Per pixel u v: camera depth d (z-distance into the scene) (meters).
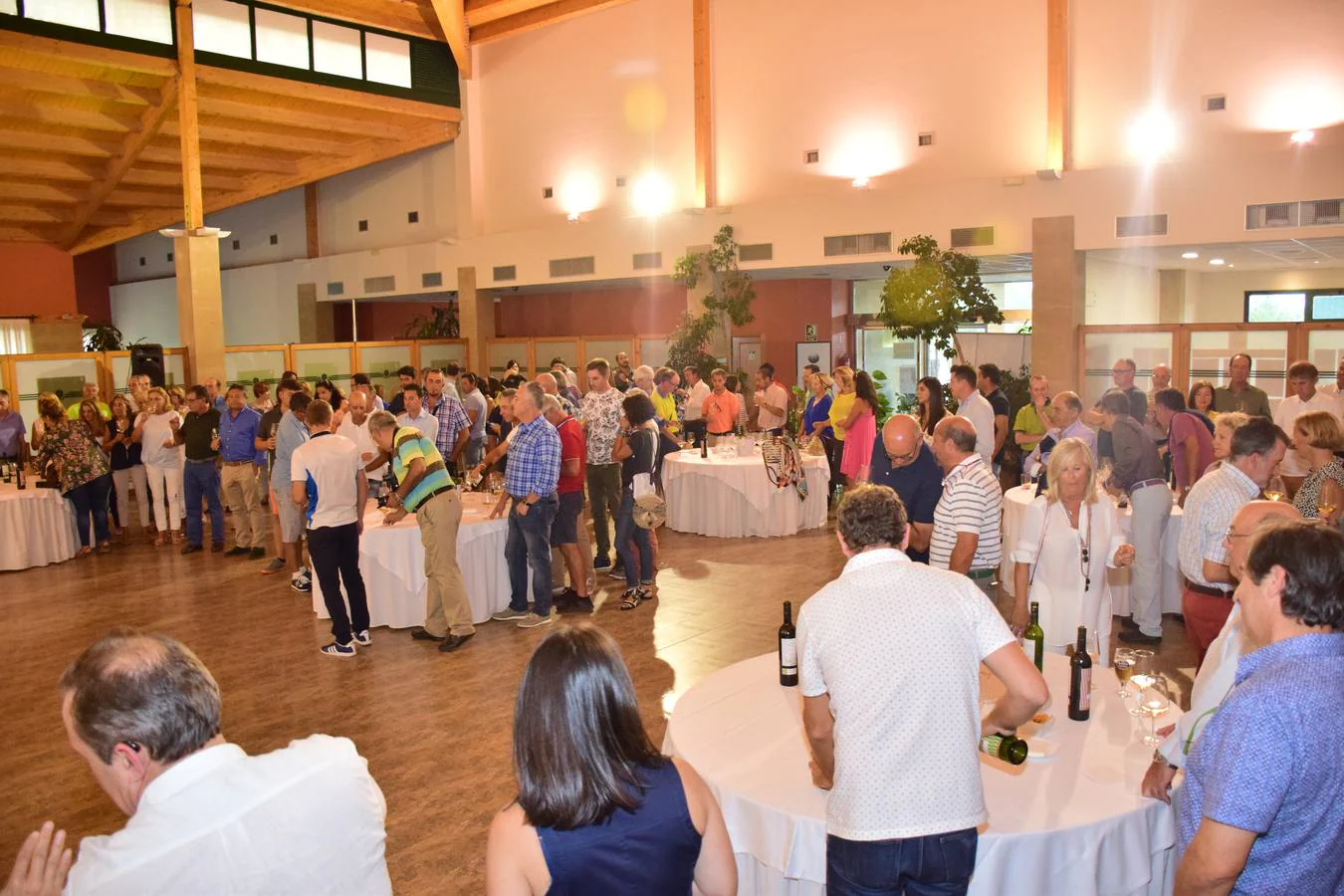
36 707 5.46
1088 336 12.01
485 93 17.89
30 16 12.75
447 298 20.48
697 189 15.31
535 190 17.45
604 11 16.20
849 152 14.02
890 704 2.01
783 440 9.05
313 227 20.86
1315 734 1.69
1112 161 12.05
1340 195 10.24
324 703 5.32
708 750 2.83
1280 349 11.01
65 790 4.46
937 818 1.98
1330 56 10.64
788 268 14.40
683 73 15.44
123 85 14.41
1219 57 11.26
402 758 4.61
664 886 1.57
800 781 2.63
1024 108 12.54
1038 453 6.96
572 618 6.73
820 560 8.31
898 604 2.06
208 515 10.92
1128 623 6.14
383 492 7.41
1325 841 1.72
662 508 6.93
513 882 1.53
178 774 1.58
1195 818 1.88
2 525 8.56
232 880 1.56
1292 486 7.01
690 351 14.77
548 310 19.47
